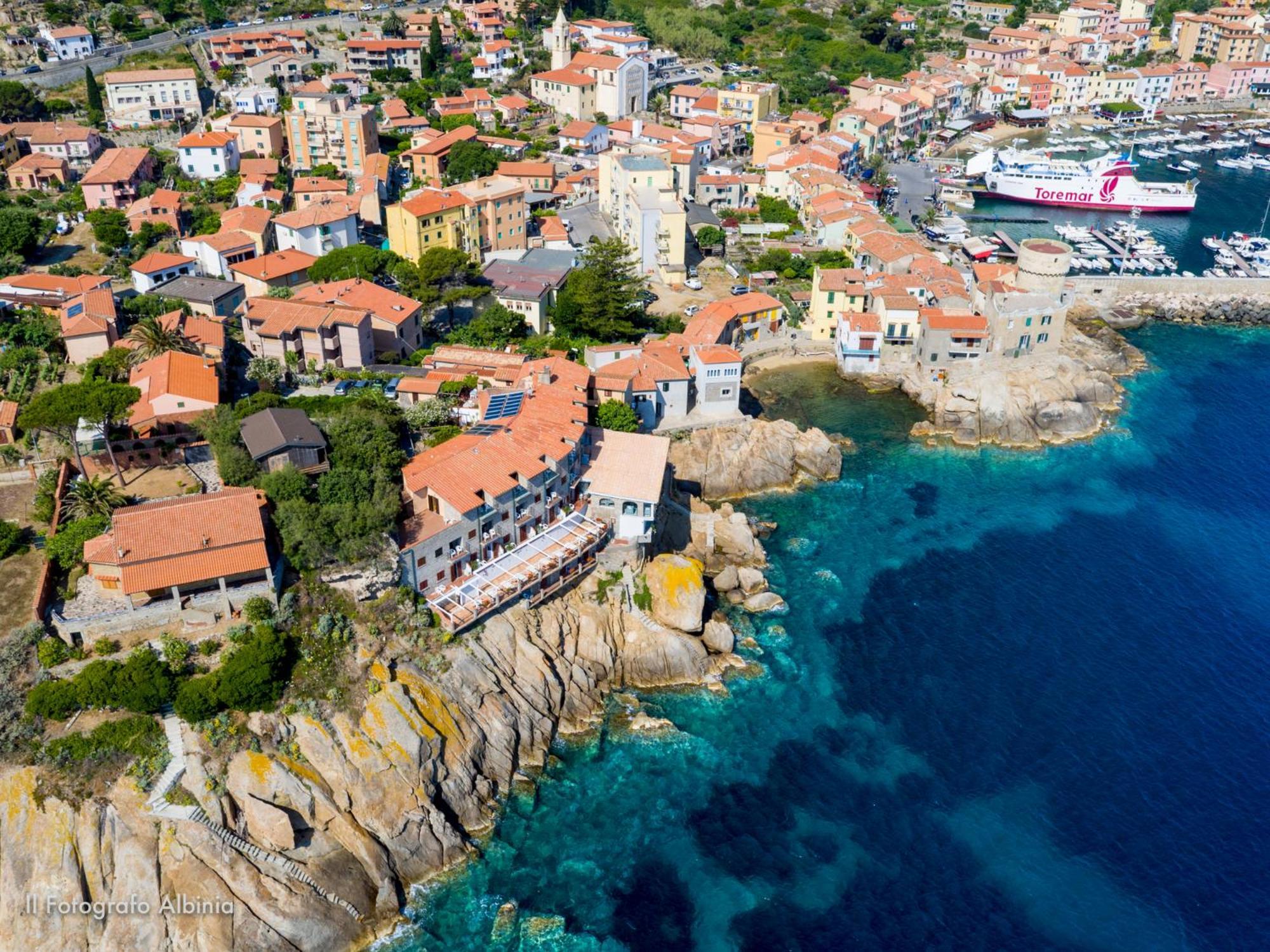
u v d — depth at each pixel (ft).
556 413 367.04
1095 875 270.26
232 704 262.67
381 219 609.42
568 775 297.33
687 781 296.92
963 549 401.49
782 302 571.28
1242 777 299.17
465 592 312.91
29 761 249.14
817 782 296.92
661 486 360.07
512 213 582.76
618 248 502.79
